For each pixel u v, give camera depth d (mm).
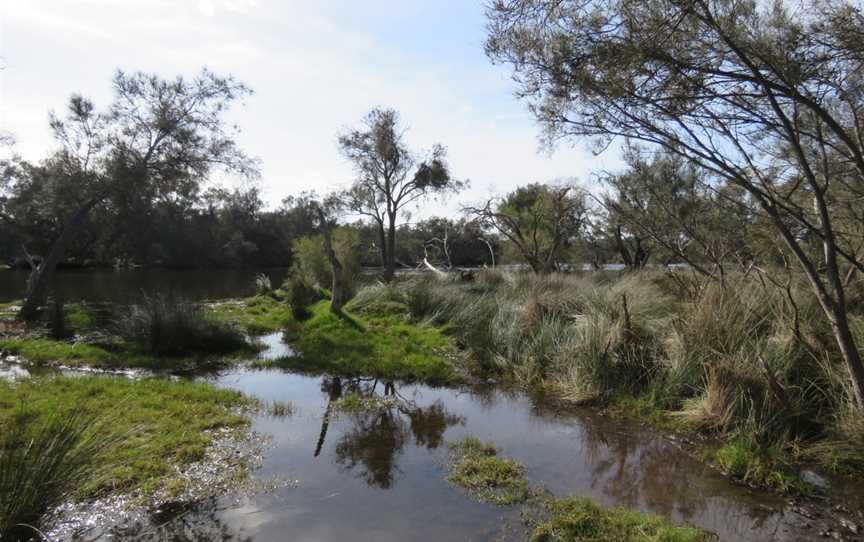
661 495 4801
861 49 3879
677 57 4406
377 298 16609
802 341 6172
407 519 4363
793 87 4055
